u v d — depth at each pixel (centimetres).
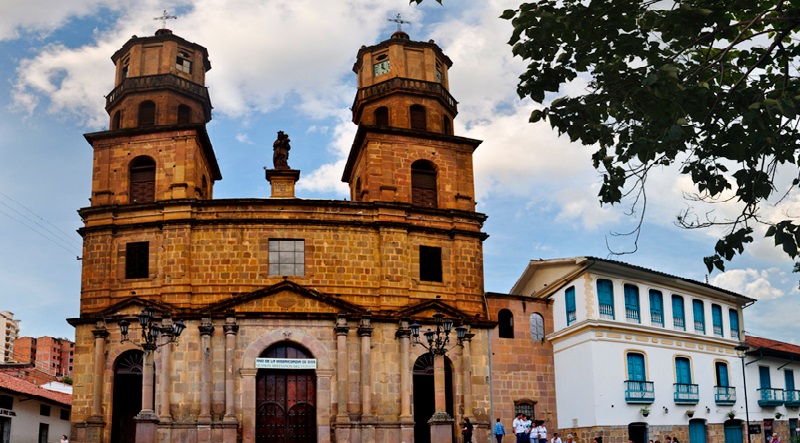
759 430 4947
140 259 3984
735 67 1596
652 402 4297
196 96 4406
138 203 3991
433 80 4544
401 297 4044
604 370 4153
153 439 3181
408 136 4338
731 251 1482
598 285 4306
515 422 3806
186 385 3722
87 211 4025
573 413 4241
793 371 5409
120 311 3866
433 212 4225
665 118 1452
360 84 4722
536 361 4431
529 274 4812
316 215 4059
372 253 4088
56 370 13112
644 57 1568
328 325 3881
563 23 1523
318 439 3734
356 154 4588
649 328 4406
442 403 3816
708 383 4694
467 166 4438
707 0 1484
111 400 3753
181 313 3788
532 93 1617
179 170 4103
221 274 3922
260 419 3794
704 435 4584
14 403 4316
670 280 4597
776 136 1453
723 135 1505
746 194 1455
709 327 4841
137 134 4166
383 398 3872
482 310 4212
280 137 4384
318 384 3800
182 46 4481
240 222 3978
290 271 3981
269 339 3803
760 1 1515
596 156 1630
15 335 15225
